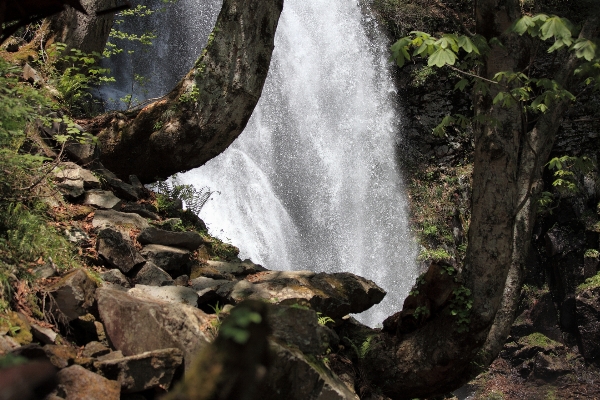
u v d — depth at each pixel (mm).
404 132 19047
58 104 7660
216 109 8031
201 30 17828
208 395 1957
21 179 5742
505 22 6297
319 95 18672
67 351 4184
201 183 15406
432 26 19500
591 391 16625
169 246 6418
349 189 18234
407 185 18562
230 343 1991
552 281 17938
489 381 17188
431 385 6480
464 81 5910
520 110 6133
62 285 4719
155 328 4641
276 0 8023
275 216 16656
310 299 6074
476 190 6285
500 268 6137
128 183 8312
